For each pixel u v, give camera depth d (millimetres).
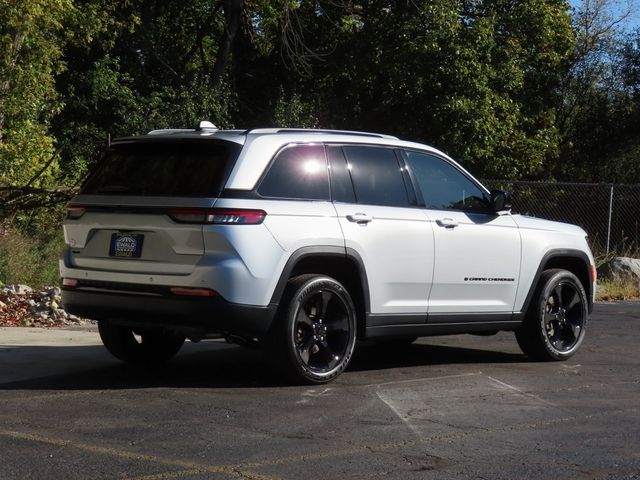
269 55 29766
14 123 20312
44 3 20125
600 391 7406
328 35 28344
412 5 26250
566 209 22406
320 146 7520
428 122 26500
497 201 8523
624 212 22125
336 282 7340
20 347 8852
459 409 6582
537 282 8867
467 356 9234
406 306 7848
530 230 8844
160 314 6965
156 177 7180
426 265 7934
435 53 25672
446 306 8156
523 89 29844
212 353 8953
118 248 7152
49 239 14812
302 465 5047
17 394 6758
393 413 6383
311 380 7250
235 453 5258
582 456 5379
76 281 7434
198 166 7055
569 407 6746
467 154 26344
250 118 29297
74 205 7480
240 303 6781
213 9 30734
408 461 5180
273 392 6992
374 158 7867
